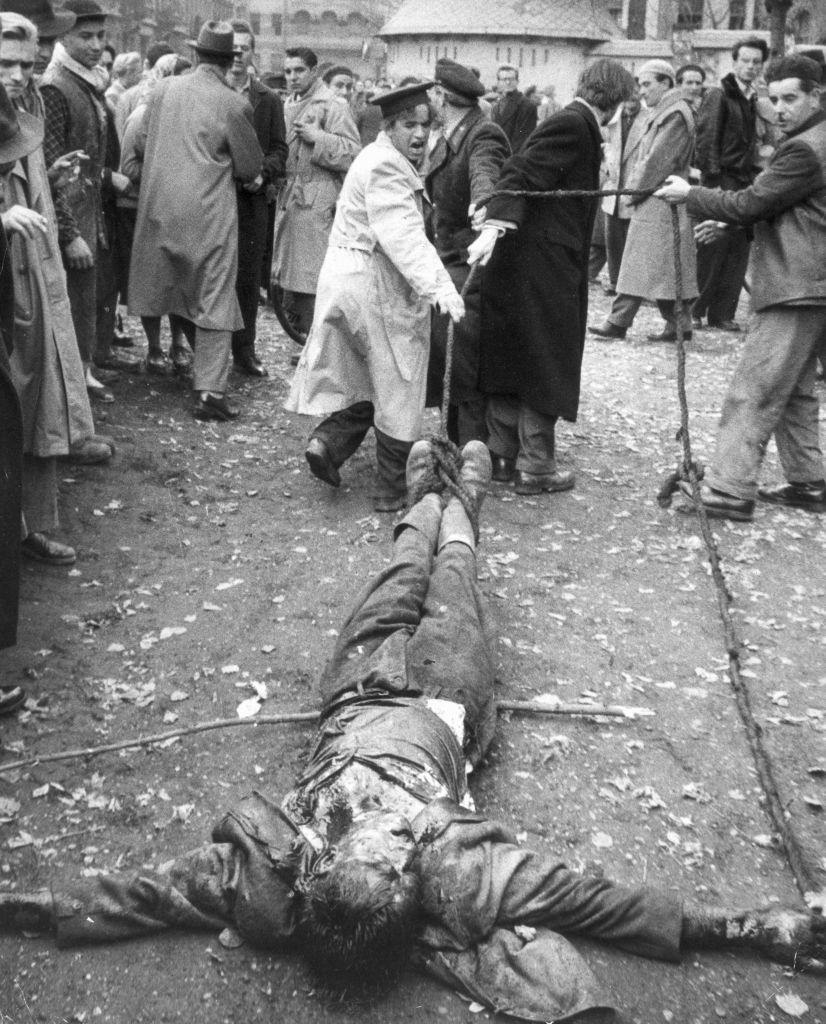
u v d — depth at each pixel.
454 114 6.71
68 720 4.32
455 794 3.53
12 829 3.74
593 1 28.78
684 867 3.70
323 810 3.28
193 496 6.38
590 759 4.20
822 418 8.61
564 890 3.20
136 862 3.62
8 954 3.26
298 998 3.14
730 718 4.53
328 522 6.15
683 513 6.46
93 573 5.45
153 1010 3.10
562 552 5.91
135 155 8.02
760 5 30.34
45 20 6.68
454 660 4.03
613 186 12.67
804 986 3.25
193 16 39.19
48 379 5.09
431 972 3.16
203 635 4.95
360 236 5.87
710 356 10.41
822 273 5.99
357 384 6.13
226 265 7.36
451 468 5.04
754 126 11.53
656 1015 3.13
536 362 6.36
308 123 8.98
